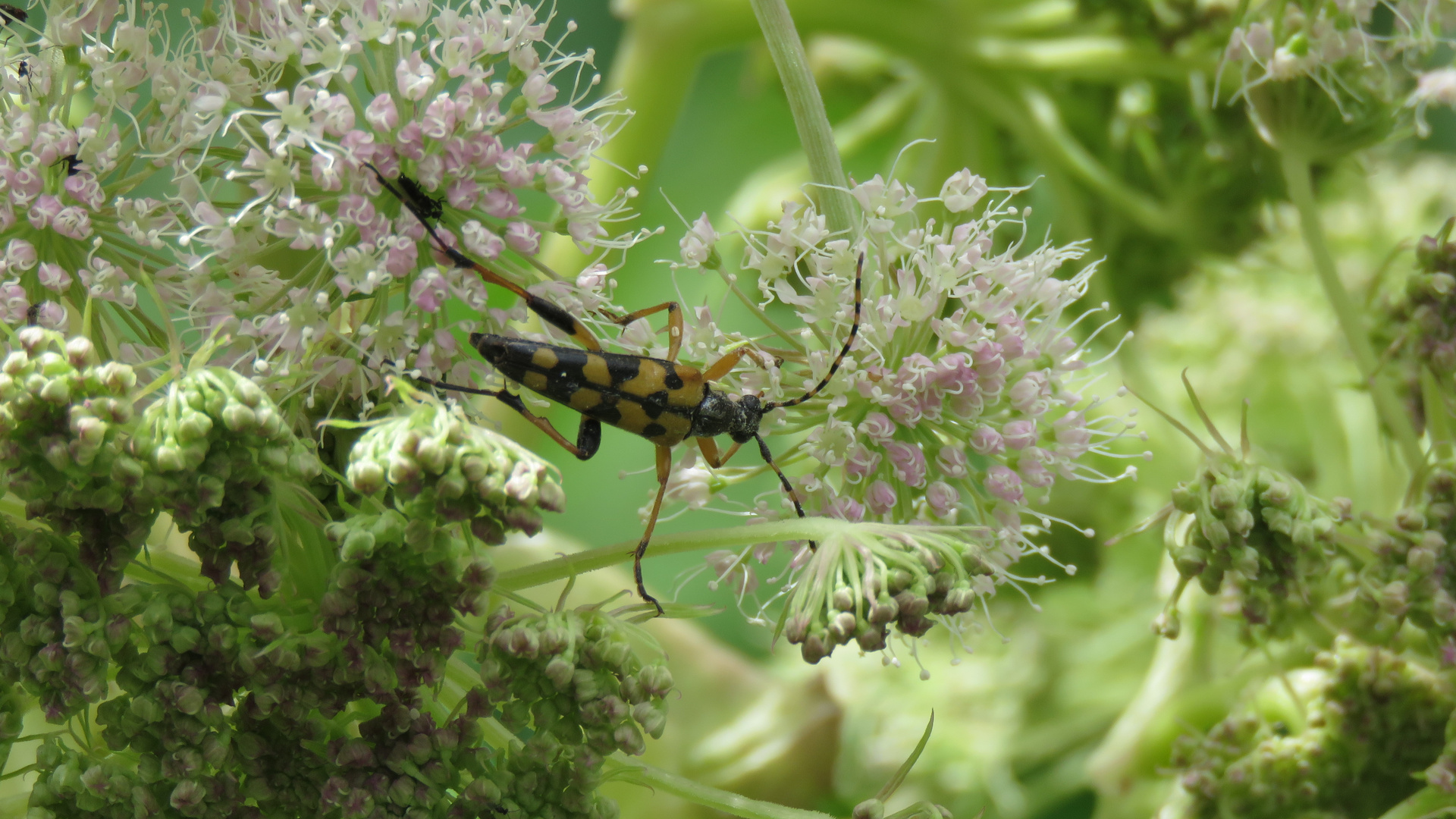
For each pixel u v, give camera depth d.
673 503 0.22
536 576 0.21
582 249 0.21
